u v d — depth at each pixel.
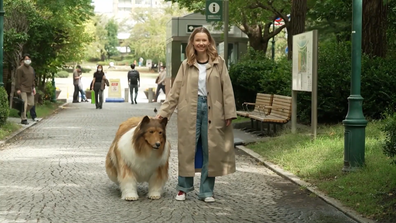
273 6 24.22
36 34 24.16
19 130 16.36
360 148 8.79
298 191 8.34
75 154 12.01
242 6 24.34
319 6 21.19
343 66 13.73
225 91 7.58
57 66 28.38
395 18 18.17
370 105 13.13
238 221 6.67
